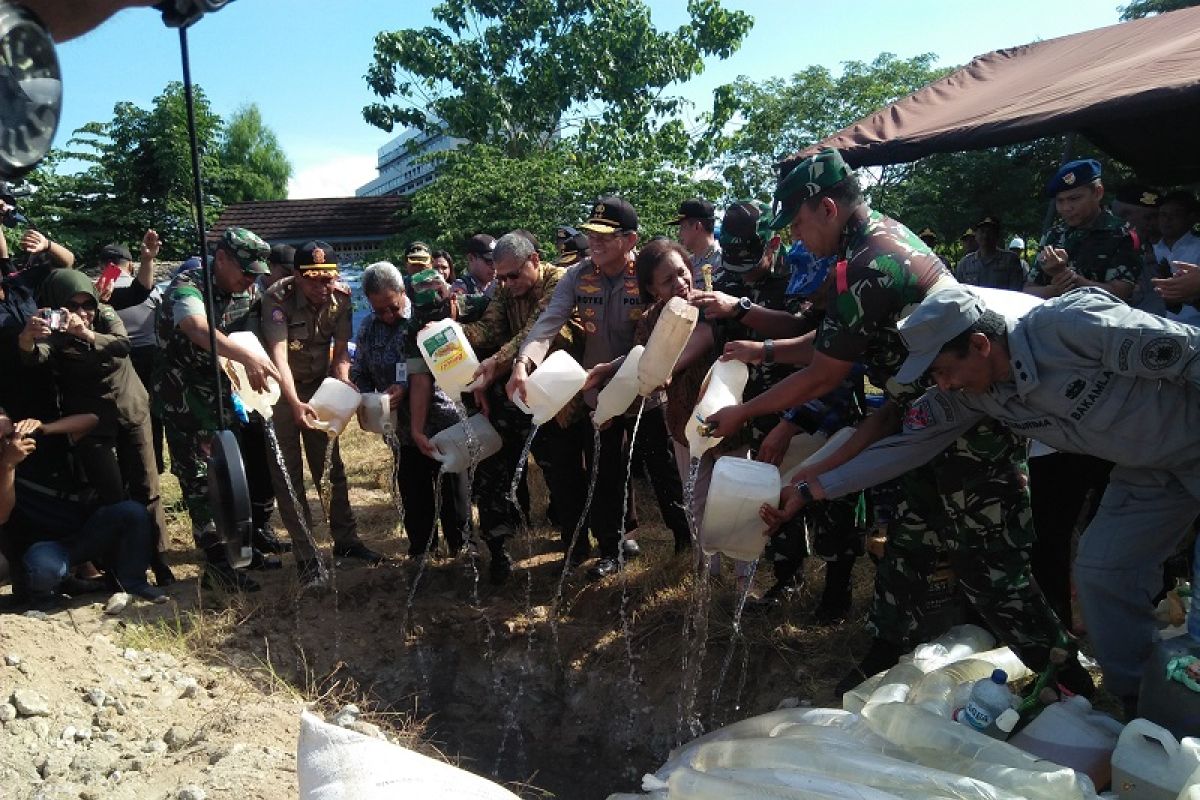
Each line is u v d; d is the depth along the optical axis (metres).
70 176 14.84
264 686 4.23
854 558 4.17
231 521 3.06
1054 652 3.19
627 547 5.12
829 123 23.91
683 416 4.39
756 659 4.13
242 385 4.59
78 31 1.97
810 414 3.92
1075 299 2.75
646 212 14.71
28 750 3.31
